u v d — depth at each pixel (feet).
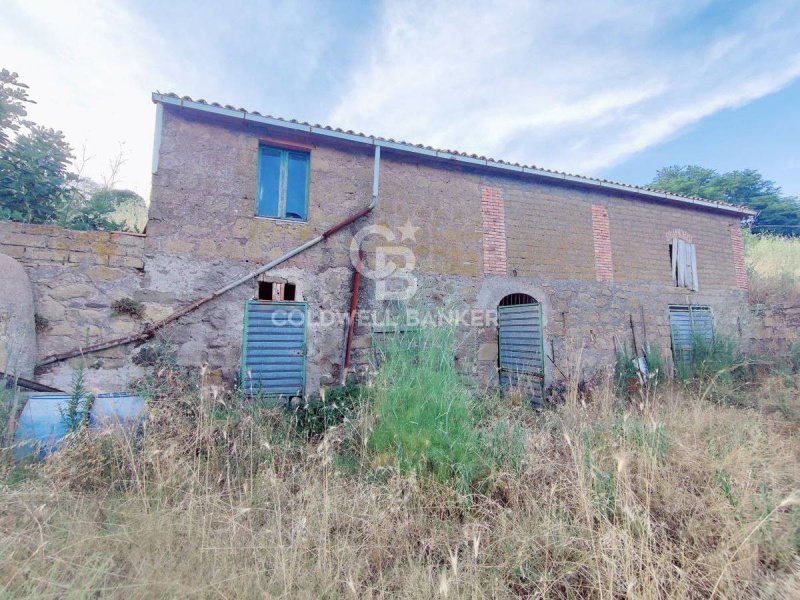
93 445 9.45
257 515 8.36
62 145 20.01
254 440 11.78
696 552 7.62
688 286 27.81
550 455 11.18
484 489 9.75
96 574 5.93
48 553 6.28
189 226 16.83
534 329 22.74
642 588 6.48
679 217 28.37
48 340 14.37
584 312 24.26
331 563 6.98
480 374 21.42
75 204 22.41
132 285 15.76
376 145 19.75
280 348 17.81
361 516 8.40
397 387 11.80
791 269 37.73
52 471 8.68
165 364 15.48
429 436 10.53
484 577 7.16
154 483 8.80
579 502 8.52
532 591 7.10
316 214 19.08
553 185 24.54
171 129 16.87
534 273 23.36
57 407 11.14
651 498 9.11
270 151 19.02
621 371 23.12
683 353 26.37
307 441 13.32
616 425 12.05
